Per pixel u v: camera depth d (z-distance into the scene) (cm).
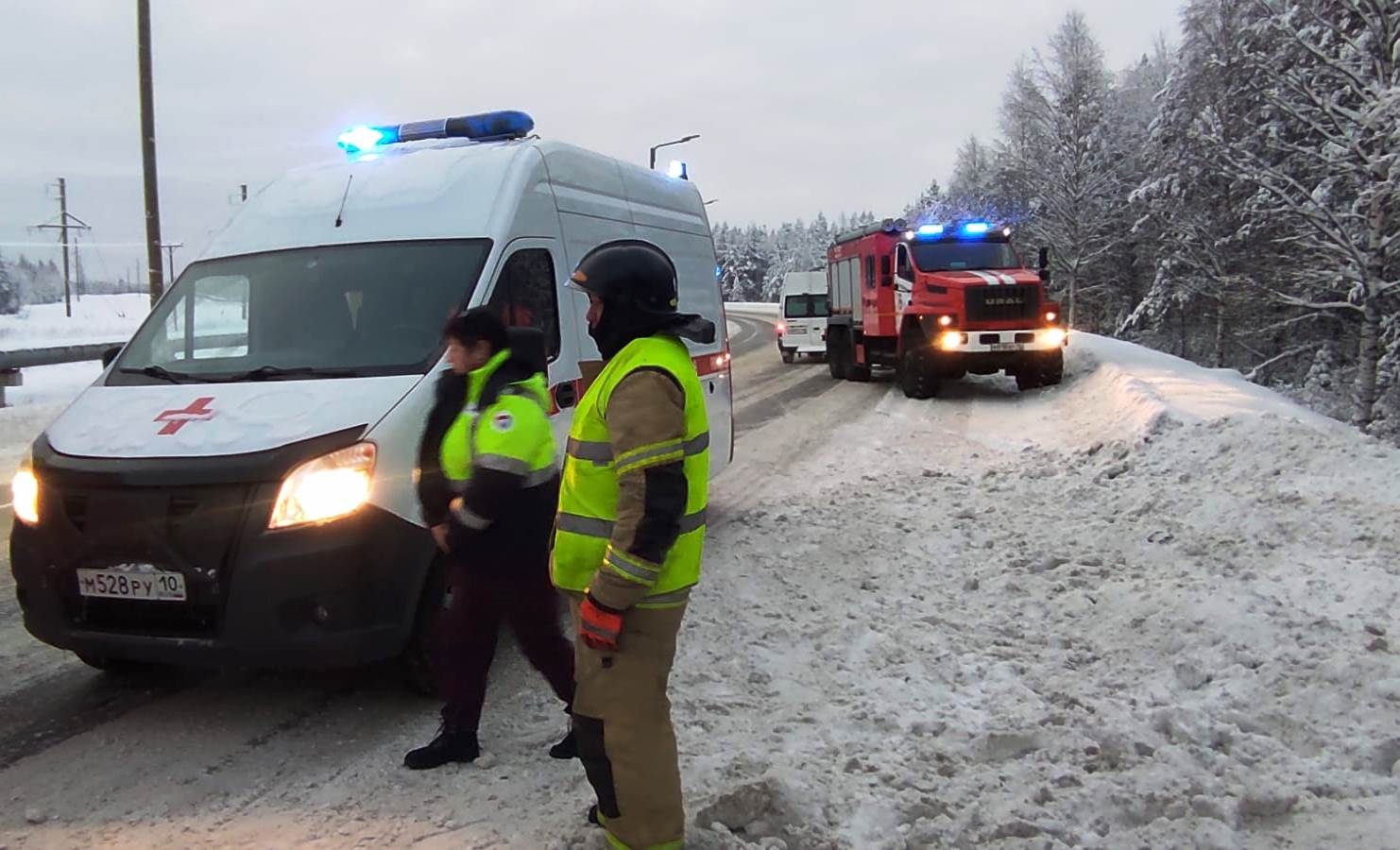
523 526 362
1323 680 430
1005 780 359
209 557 389
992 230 1753
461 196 543
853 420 1443
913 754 380
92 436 430
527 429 357
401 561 413
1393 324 2347
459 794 361
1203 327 3638
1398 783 347
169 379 480
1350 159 2030
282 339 489
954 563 663
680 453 263
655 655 284
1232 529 684
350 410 423
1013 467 1014
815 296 2742
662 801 291
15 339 2617
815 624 541
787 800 332
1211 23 2877
